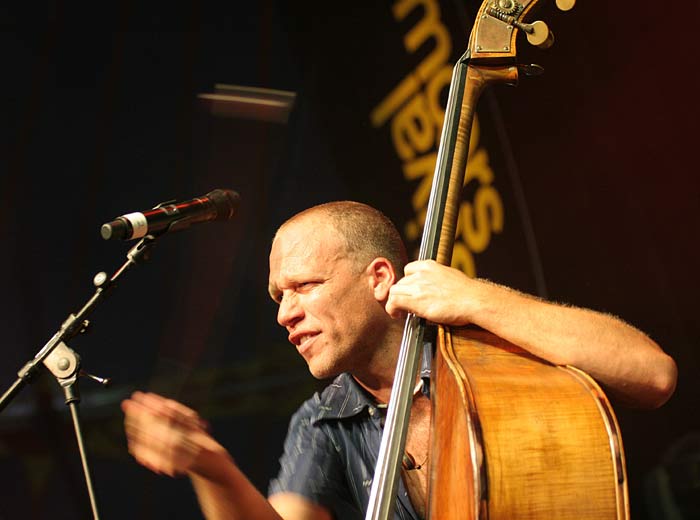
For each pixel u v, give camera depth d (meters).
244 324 4.87
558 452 1.82
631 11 4.28
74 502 4.48
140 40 4.92
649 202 4.25
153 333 4.79
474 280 2.07
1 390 4.59
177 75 4.95
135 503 4.57
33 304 4.71
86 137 4.85
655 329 4.19
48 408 4.50
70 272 4.78
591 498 1.81
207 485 2.01
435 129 4.55
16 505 4.41
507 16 2.31
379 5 4.70
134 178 4.90
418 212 4.58
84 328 2.47
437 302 2.03
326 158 4.88
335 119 4.82
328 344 2.33
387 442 2.00
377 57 4.71
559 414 1.85
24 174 4.76
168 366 4.77
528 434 1.82
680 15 4.23
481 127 4.45
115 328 4.76
